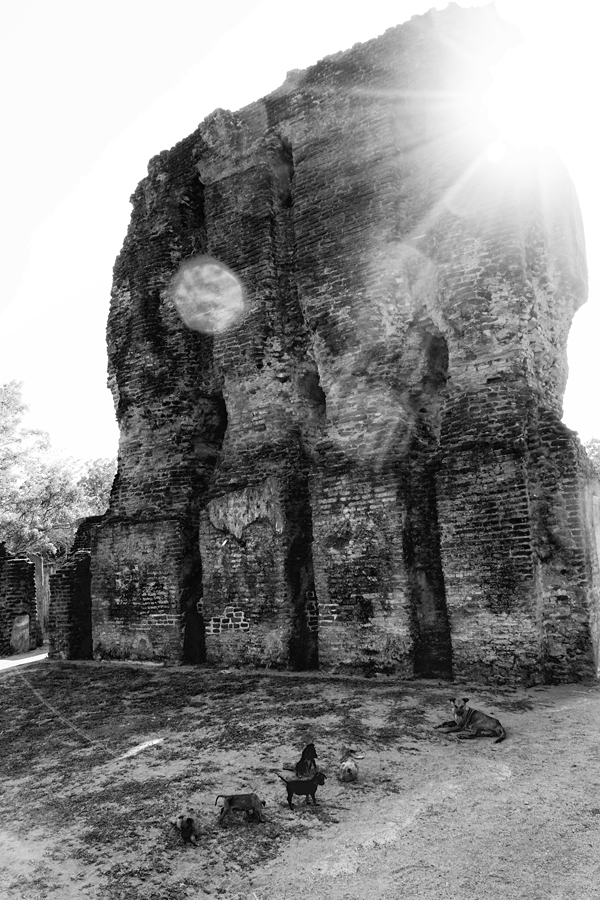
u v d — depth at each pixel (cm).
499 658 819
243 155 1220
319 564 980
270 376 1139
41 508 3216
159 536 1198
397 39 1069
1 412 3123
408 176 1034
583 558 823
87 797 538
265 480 1060
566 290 994
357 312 1017
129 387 1312
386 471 935
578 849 395
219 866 406
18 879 409
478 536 848
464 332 925
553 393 995
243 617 1058
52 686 1028
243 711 759
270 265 1165
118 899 376
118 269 1386
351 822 453
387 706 726
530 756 550
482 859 390
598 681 800
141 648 1198
